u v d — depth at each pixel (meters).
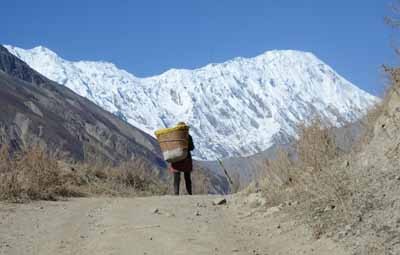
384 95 12.70
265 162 14.20
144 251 10.03
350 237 9.59
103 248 10.33
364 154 11.57
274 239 10.66
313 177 12.02
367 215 9.90
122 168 22.61
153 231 11.43
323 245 9.75
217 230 11.58
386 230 9.30
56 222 12.89
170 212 13.71
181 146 18.75
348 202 10.41
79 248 10.48
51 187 17.45
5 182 15.89
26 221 13.00
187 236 10.98
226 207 14.14
